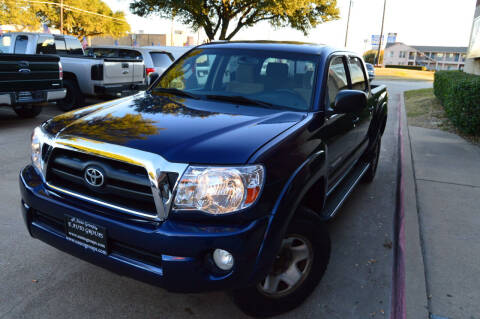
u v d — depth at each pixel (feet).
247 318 8.62
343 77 12.34
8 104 23.88
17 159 18.71
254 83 10.73
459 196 15.42
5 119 28.89
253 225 6.94
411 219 13.15
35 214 8.49
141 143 7.23
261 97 10.30
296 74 10.64
